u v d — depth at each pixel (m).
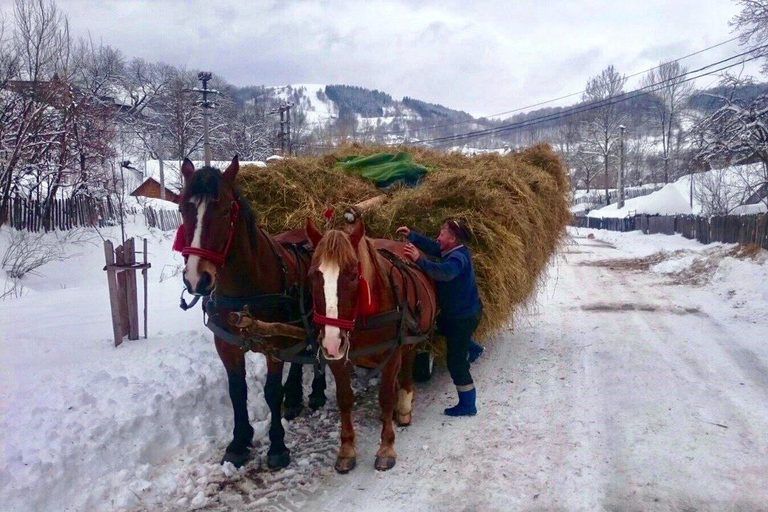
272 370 4.41
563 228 8.85
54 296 9.82
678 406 5.49
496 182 6.45
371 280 4.08
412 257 4.77
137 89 54.41
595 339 8.20
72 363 5.44
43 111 18.59
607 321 9.43
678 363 6.91
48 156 19.77
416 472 4.30
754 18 17.48
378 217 5.82
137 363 5.43
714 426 5.00
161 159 38.03
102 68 51.16
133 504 3.78
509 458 4.50
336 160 7.27
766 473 4.16
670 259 18.03
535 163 8.47
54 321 7.47
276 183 6.04
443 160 7.51
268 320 4.29
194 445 4.53
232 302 4.18
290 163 6.49
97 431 4.17
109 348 6.00
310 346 4.34
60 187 22.78
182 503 3.85
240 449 4.40
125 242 6.33
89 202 21.77
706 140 20.30
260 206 6.05
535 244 6.85
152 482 4.01
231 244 3.96
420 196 5.86
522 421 5.22
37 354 5.68
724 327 8.73
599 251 24.08
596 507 3.78
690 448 4.58
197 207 3.70
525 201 6.59
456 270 4.88
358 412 5.42
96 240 20.05
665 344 7.84
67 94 19.33
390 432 4.47
